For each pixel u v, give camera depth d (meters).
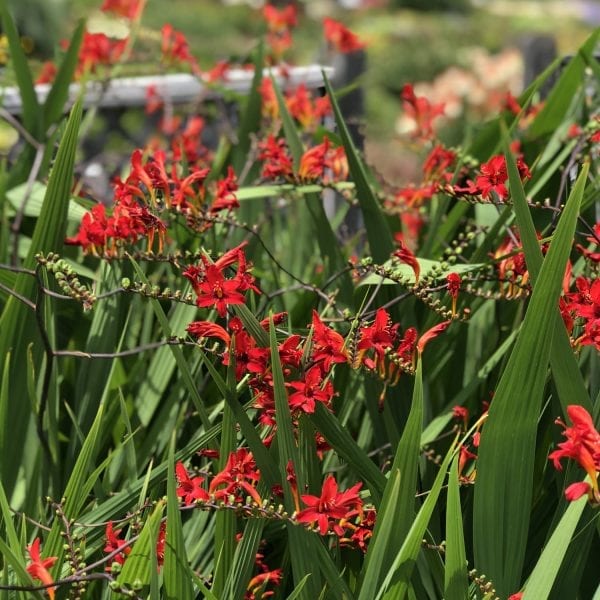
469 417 1.24
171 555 1.00
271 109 1.73
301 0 9.66
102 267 1.31
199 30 8.40
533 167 1.35
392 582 0.99
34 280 1.24
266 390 1.05
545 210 1.29
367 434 1.32
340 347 1.05
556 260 0.99
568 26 10.37
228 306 1.13
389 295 1.27
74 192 1.55
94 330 1.29
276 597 1.14
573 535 1.06
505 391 1.02
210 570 1.16
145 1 1.96
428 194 1.50
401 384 1.21
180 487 1.04
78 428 1.22
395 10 10.16
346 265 1.34
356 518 1.12
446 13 10.29
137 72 2.30
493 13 10.41
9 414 1.25
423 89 5.34
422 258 1.36
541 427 1.16
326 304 1.37
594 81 1.70
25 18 5.19
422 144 1.62
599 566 1.14
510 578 1.05
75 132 1.21
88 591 1.13
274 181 1.44
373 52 7.55
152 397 1.31
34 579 1.03
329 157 1.52
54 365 1.27
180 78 2.39
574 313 1.12
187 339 1.26
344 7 10.12
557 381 1.05
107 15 1.97
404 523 1.02
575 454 0.94
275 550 1.21
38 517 1.24
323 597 1.05
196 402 1.11
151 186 1.20
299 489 1.02
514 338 1.24
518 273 1.22
